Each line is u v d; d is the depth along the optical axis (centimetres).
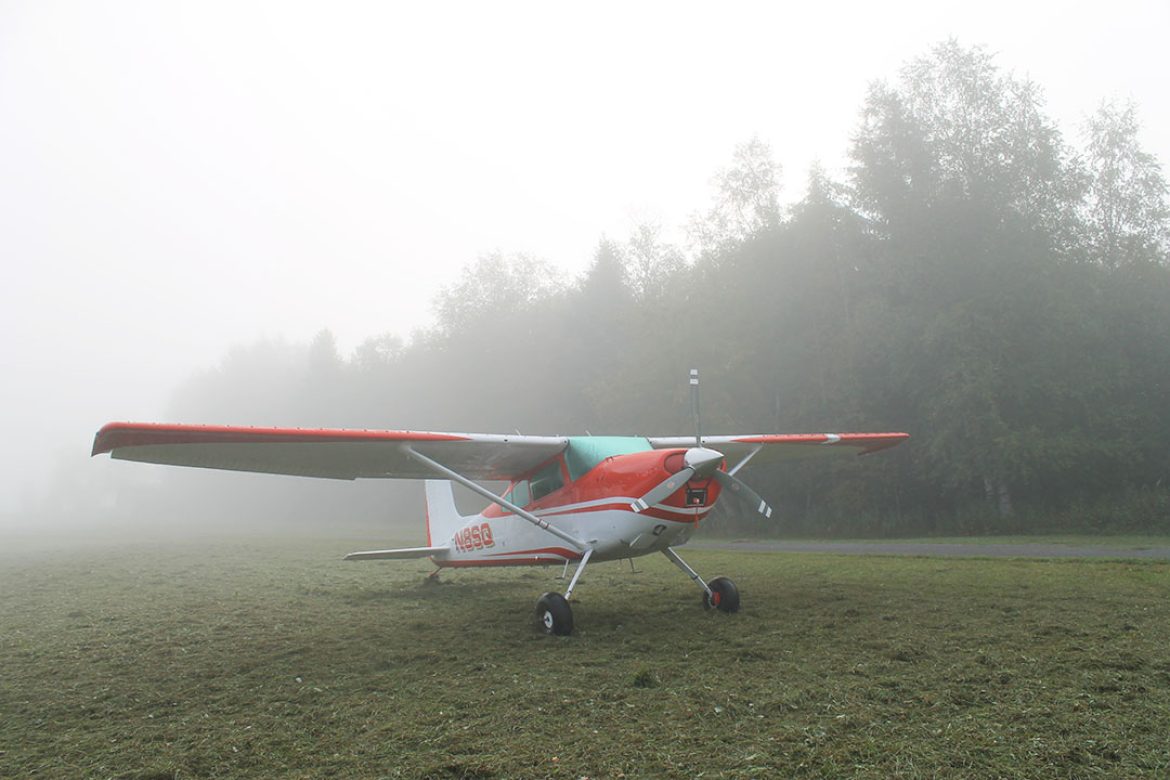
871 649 616
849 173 2675
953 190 2409
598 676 563
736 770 367
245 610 997
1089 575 1009
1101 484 2319
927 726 419
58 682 624
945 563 1239
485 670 601
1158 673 504
